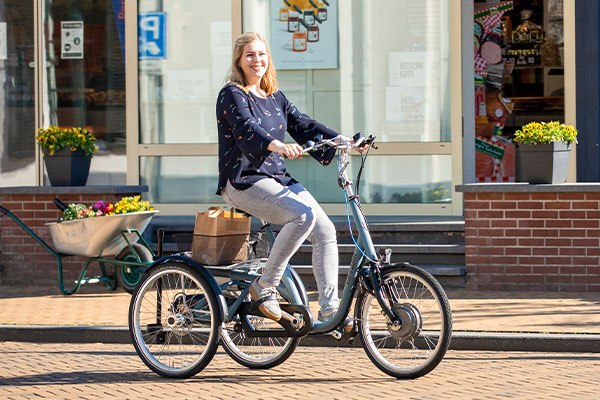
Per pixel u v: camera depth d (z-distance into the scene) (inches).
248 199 368.2
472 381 367.6
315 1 660.1
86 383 374.6
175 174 677.9
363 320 372.5
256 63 371.9
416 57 652.7
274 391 356.5
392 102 655.1
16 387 370.0
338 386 362.3
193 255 386.3
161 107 682.2
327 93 661.3
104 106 695.7
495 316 470.0
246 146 358.3
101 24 695.7
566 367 392.8
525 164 546.9
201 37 677.9
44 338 463.5
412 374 367.6
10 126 708.0
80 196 590.2
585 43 661.3
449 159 647.1
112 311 501.7
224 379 378.0
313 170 657.6
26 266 594.2
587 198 535.2
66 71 699.4
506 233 545.6
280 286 377.4
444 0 649.0
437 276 557.0
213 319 375.6
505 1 711.7
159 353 396.5
